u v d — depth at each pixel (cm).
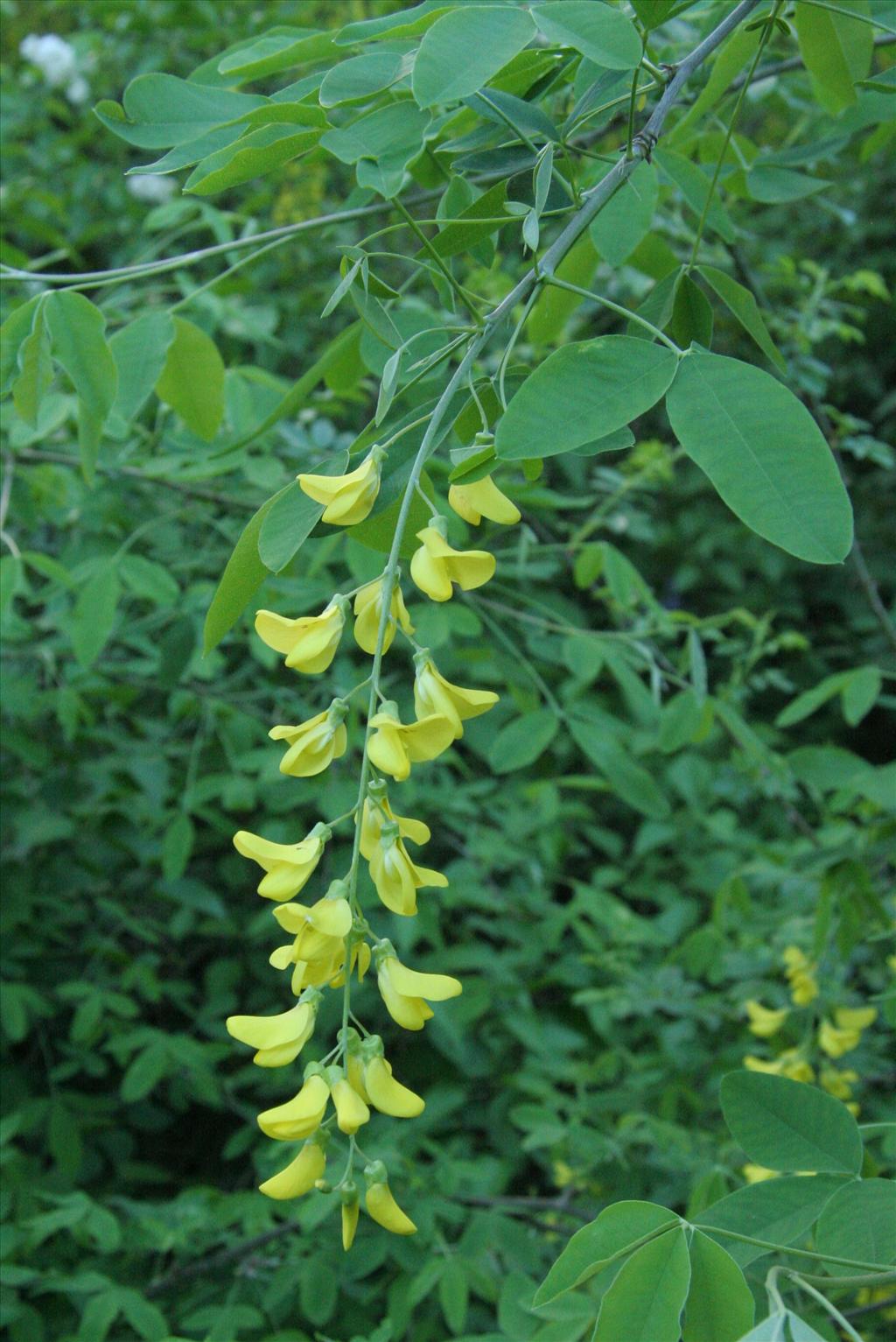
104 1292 69
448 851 126
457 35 38
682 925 117
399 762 35
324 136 42
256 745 105
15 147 144
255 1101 118
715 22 54
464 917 122
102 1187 108
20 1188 80
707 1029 109
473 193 50
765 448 36
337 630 37
